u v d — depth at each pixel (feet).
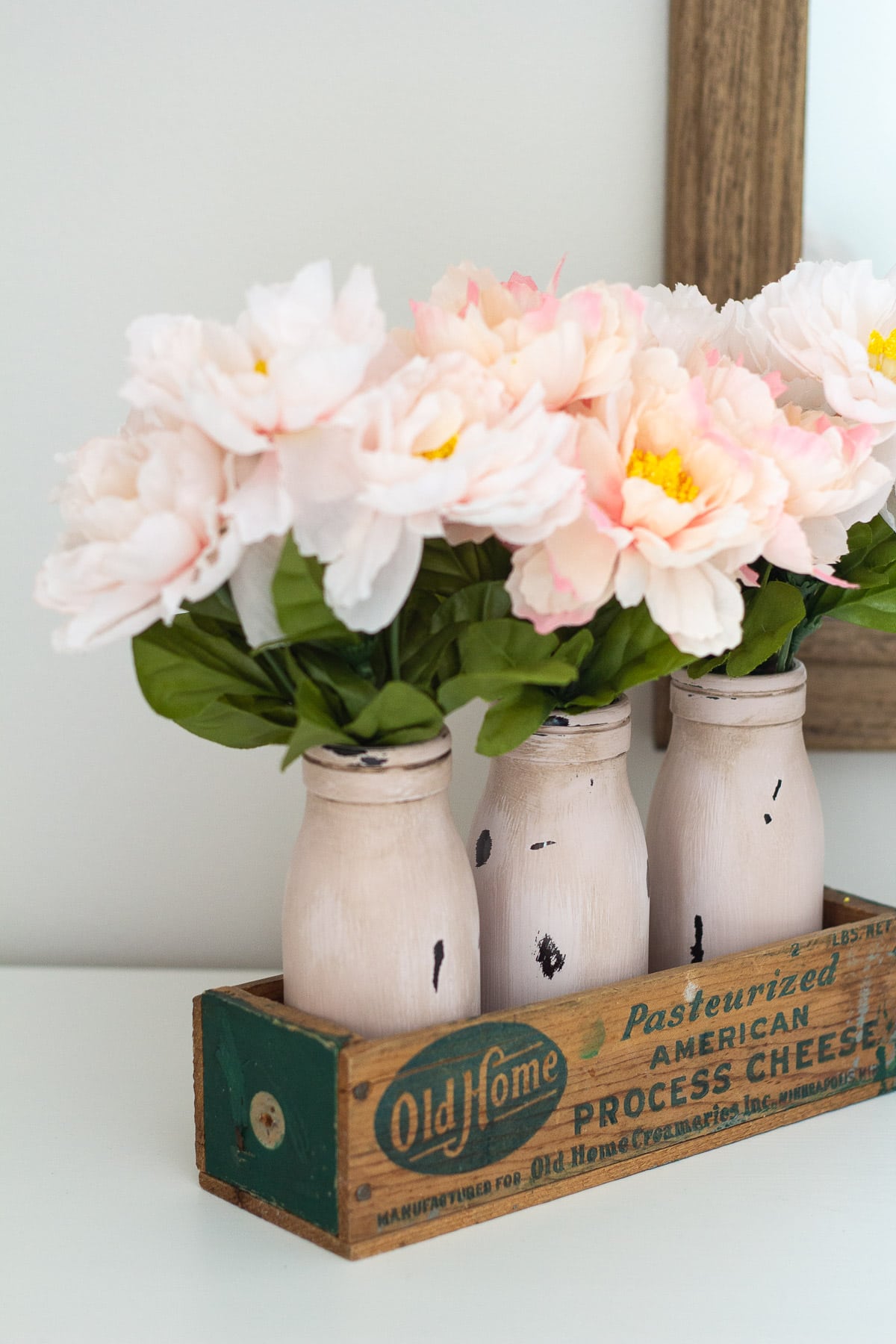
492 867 2.30
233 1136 2.18
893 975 2.56
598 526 1.90
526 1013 2.12
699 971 2.30
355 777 2.03
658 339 2.25
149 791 3.29
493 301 2.12
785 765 2.49
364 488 1.79
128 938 3.34
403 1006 2.07
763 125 3.04
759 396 2.11
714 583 1.99
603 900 2.27
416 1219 2.07
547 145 3.11
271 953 3.34
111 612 1.81
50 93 3.03
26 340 3.10
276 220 3.09
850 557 2.50
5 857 3.31
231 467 1.80
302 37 3.04
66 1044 2.84
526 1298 1.97
